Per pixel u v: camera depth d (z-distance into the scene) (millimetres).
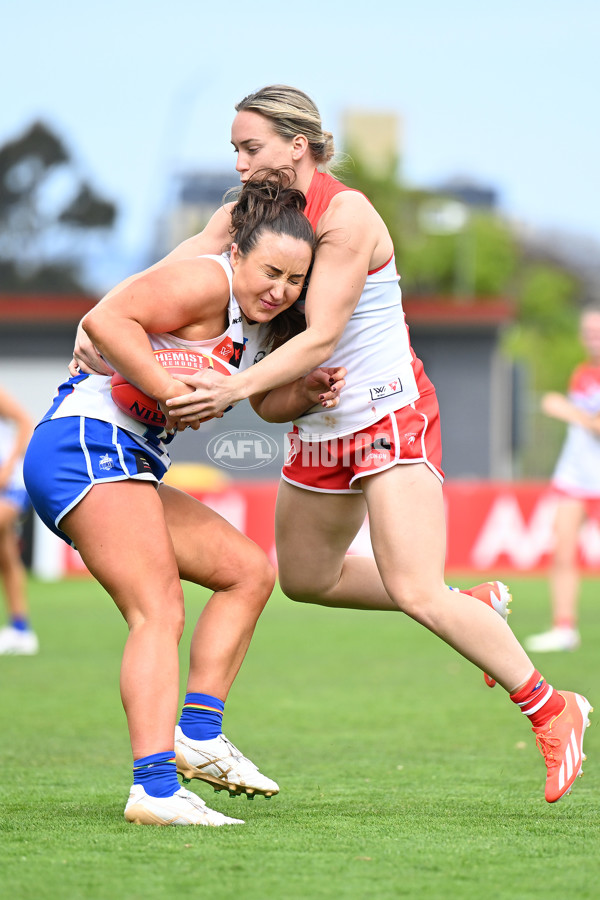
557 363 185750
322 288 13406
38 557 60500
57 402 13555
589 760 17953
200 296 12836
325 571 15680
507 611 15086
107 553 12914
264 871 10711
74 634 37031
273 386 13094
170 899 9805
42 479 13172
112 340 12562
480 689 25812
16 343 83812
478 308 88812
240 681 27094
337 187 14016
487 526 58750
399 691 25500
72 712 22500
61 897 9836
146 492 13172
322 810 13891
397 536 13852
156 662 12836
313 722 21422
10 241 168125
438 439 14477
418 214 166000
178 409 12695
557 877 10586
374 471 14039
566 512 32688
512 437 86625
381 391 14133
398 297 14617
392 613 45781
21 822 12914
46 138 169875
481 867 10930
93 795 14844
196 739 13758
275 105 13930
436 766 17250
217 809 14023
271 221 12961
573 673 27688
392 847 11711
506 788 15508
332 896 9922
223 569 13914
